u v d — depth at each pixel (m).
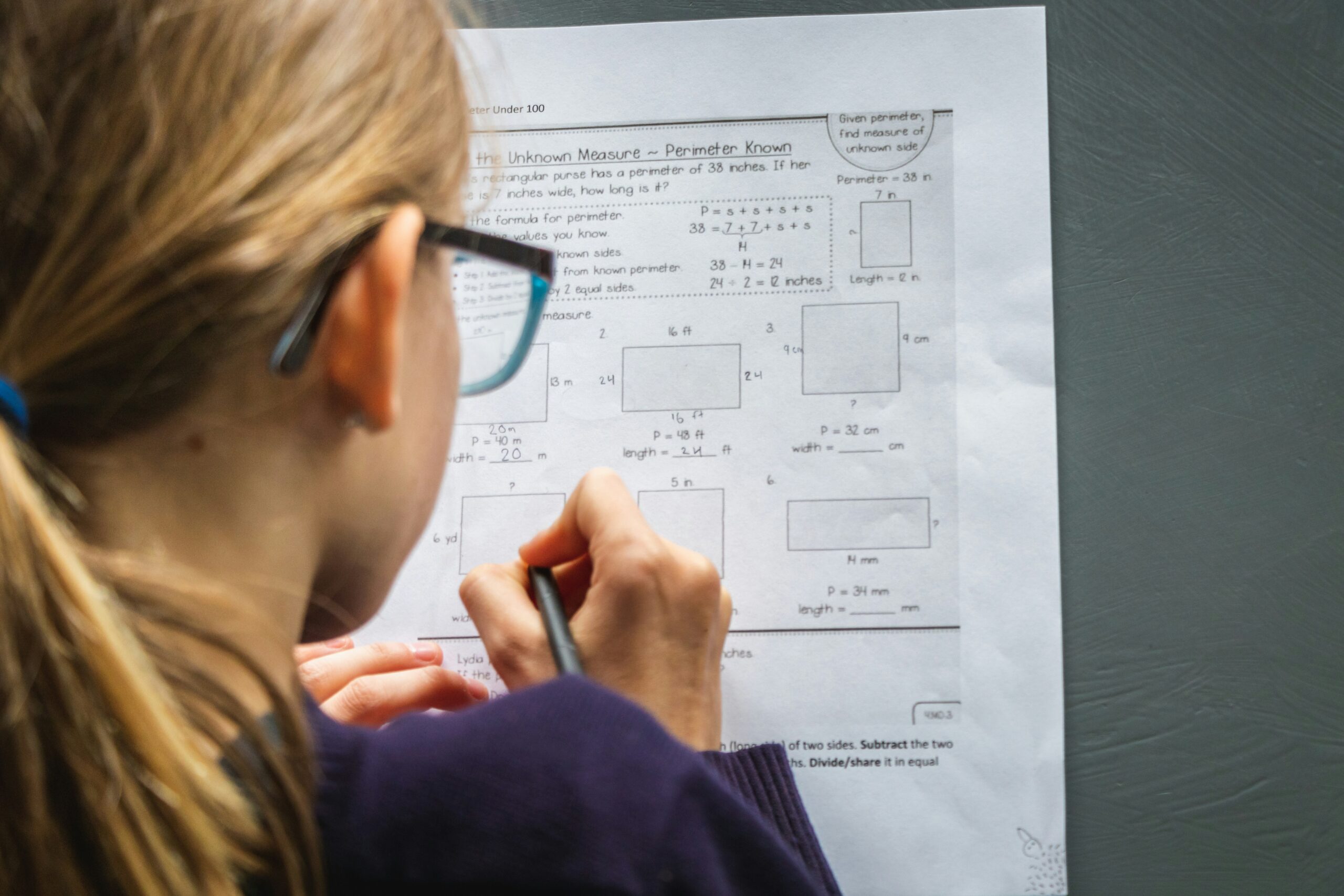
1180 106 0.58
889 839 0.52
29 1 0.31
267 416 0.35
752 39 0.60
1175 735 0.52
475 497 0.58
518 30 0.62
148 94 0.32
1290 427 0.55
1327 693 0.52
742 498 0.56
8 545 0.30
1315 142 0.57
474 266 0.45
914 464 0.56
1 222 0.31
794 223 0.59
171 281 0.31
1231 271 0.56
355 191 0.34
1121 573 0.54
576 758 0.34
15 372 0.31
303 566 0.37
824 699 0.54
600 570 0.50
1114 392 0.56
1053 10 0.59
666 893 0.33
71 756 0.31
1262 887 0.51
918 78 0.59
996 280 0.57
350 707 0.53
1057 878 0.51
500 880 0.32
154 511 0.34
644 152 0.60
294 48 0.34
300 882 0.32
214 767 0.32
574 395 0.58
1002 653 0.54
